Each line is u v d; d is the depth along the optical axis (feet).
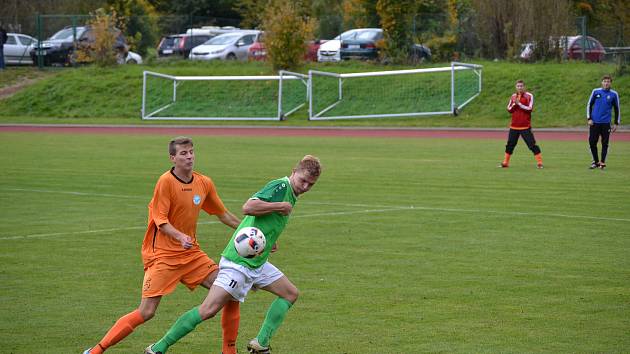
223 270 40.47
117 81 275.59
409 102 246.68
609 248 68.80
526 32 263.08
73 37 303.68
